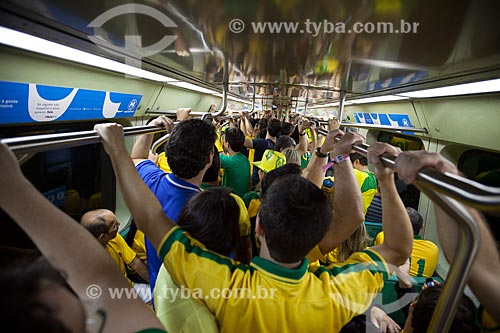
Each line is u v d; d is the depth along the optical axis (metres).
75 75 2.17
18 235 2.15
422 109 3.31
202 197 1.17
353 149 1.25
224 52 1.58
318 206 0.90
